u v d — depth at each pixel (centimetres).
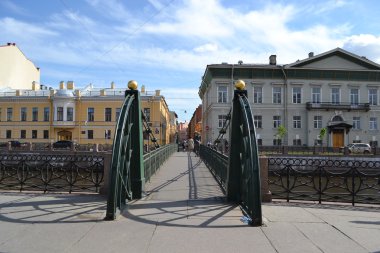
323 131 4600
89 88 5700
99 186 986
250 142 684
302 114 4869
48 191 970
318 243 527
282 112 4850
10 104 5244
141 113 878
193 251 486
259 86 4850
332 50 4844
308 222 642
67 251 481
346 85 4934
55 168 1104
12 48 5606
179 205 775
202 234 561
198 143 3116
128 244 511
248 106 757
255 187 630
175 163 2152
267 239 541
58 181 1148
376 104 4959
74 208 723
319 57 4847
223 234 563
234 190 815
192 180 1255
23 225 599
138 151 862
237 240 535
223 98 4784
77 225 602
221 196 895
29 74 6094
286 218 669
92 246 501
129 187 833
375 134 4903
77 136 5153
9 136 5219
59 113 5162
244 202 743
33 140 5181
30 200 803
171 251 485
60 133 5194
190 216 673
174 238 539
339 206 800
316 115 4844
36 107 5212
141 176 871
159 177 1351
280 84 4856
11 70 5594
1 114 5253
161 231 574
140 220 640
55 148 3647
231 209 736
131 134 859
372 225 628
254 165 649
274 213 709
